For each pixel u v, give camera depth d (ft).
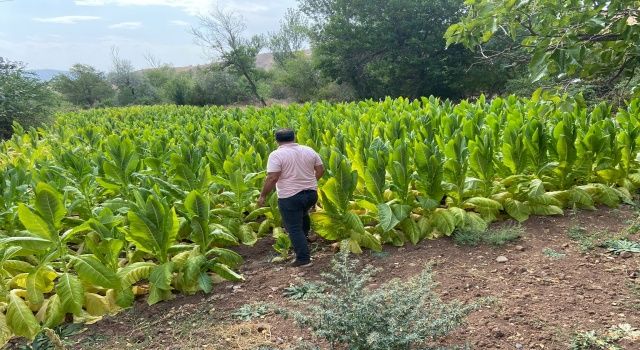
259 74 188.44
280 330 13.35
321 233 19.27
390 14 135.23
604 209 21.06
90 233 19.79
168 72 235.20
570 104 21.03
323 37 147.43
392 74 140.15
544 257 16.53
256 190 22.22
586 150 21.79
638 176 22.66
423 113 38.01
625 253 16.31
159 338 13.79
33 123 79.87
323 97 163.02
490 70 127.34
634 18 21.86
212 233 17.51
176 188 19.85
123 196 23.36
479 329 12.34
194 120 56.03
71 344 13.88
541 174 21.85
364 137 25.59
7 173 22.65
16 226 19.69
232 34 176.14
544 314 12.85
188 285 16.31
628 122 23.98
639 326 12.00
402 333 9.91
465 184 20.80
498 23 21.21
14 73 82.33
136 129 46.75
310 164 17.76
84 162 23.53
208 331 13.76
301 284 16.20
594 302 13.32
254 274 17.65
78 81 201.87
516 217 20.04
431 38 131.03
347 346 10.53
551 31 19.90
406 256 17.69
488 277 15.37
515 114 29.37
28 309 14.51
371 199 19.81
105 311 15.52
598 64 22.53
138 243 16.33
